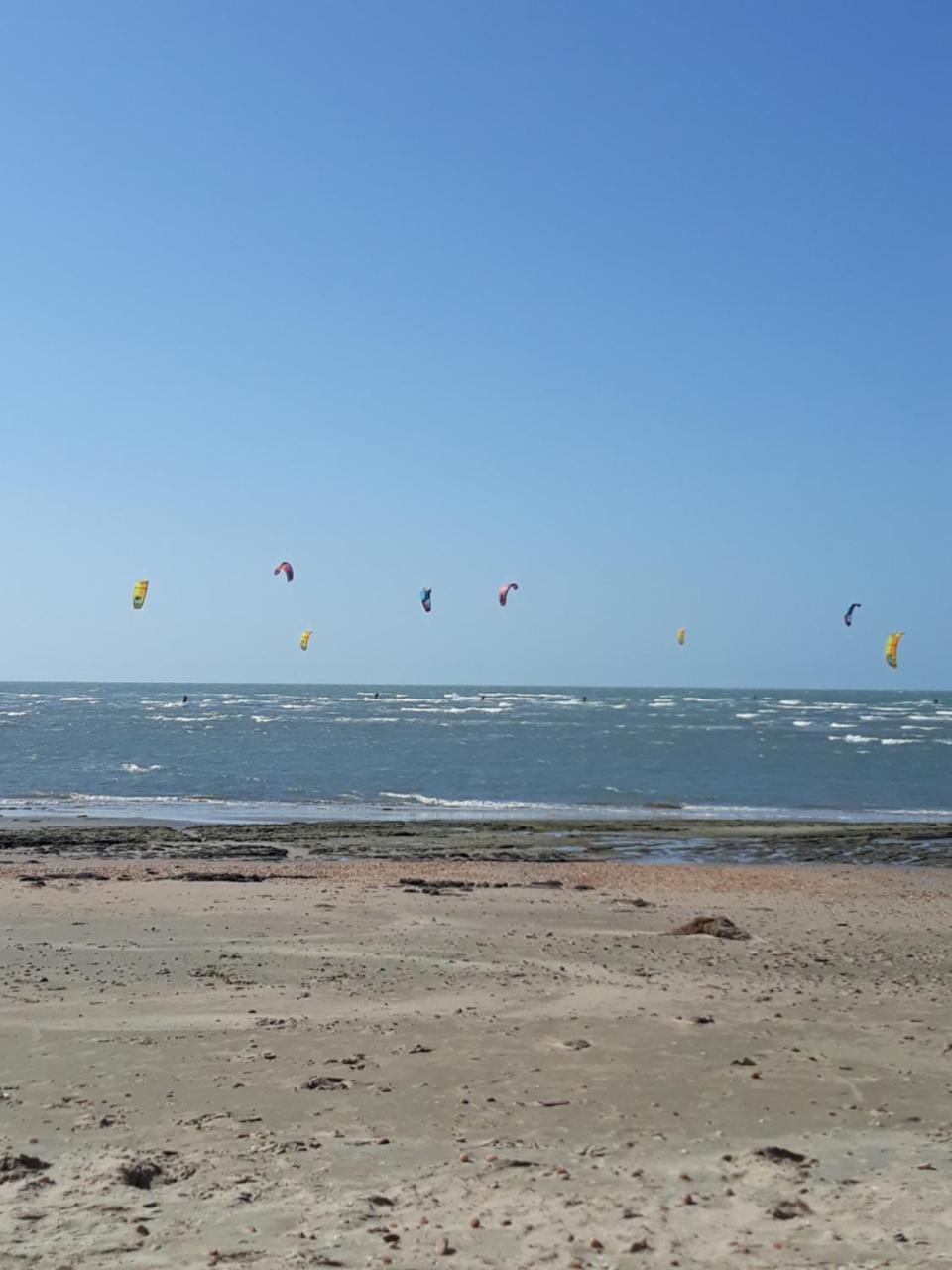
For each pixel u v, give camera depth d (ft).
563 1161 23.73
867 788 167.94
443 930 53.62
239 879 73.92
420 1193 21.80
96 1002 37.81
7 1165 22.93
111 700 562.25
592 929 54.85
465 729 310.65
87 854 91.76
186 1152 24.03
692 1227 20.22
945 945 52.08
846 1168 23.47
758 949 50.21
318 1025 34.94
